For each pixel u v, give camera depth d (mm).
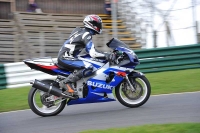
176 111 18453
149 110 18969
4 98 25484
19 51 40031
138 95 19375
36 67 18953
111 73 19031
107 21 44812
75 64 18797
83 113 19484
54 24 45062
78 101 19031
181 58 33688
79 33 19125
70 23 45844
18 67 30188
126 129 14297
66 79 18766
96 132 14203
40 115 18922
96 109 20328
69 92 18688
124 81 19250
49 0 50156
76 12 51500
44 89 18438
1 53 39656
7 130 16812
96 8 52219
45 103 18734
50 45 39062
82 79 18984
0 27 43406
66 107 21609
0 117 19938
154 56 33281
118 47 19109
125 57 19281
